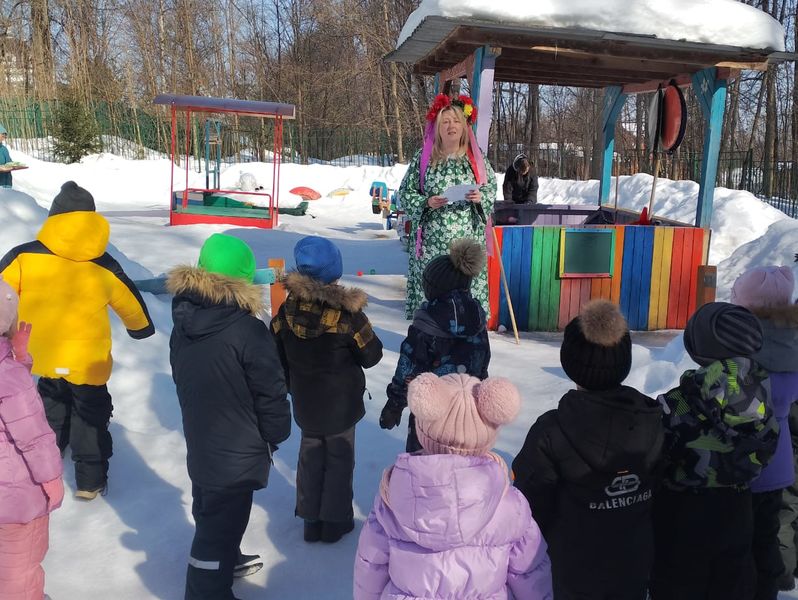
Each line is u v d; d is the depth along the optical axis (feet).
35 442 7.35
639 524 7.28
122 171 77.41
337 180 81.20
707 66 22.68
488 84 20.95
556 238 23.50
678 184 47.11
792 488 9.32
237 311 8.69
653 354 18.30
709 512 7.65
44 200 55.77
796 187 67.36
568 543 7.27
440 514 5.78
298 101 115.44
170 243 37.88
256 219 51.26
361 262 38.06
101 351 11.25
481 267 9.71
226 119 105.81
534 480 7.26
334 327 9.84
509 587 6.24
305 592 9.26
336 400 10.02
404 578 5.94
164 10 112.37
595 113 104.78
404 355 9.53
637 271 24.22
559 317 23.90
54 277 11.00
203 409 8.61
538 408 15.61
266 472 9.02
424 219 16.22
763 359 8.70
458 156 15.60
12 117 91.25
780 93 93.56
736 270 28.84
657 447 7.20
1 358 7.30
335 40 118.42
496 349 20.75
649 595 8.47
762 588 8.63
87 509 11.02
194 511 8.93
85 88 102.99
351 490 10.55
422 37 21.50
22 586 7.59
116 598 8.98
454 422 5.94
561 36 20.59
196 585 8.59
